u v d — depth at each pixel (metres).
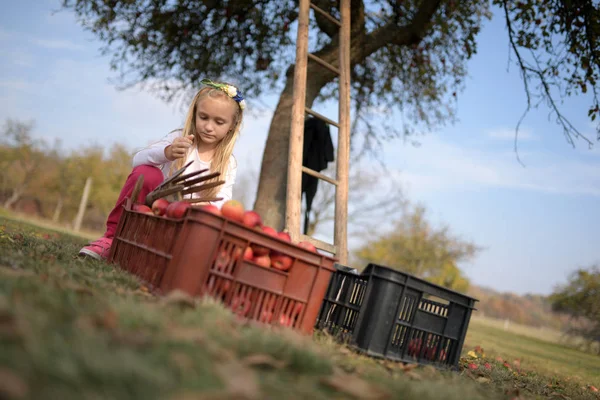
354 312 2.60
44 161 50.38
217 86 3.23
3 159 49.00
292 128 4.94
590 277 21.11
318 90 7.48
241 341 1.55
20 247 2.95
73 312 1.38
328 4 7.62
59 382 0.94
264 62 9.08
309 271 2.25
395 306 2.32
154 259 2.36
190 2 8.66
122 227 2.92
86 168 47.69
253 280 2.13
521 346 11.35
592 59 6.83
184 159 3.32
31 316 1.20
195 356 1.27
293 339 1.73
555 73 7.25
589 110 6.91
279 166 7.08
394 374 1.95
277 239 2.16
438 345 2.50
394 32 8.02
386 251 32.22
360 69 9.88
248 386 1.16
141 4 8.52
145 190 3.17
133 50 8.84
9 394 0.83
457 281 32.28
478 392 2.04
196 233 2.04
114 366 1.04
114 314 1.44
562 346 20.30
